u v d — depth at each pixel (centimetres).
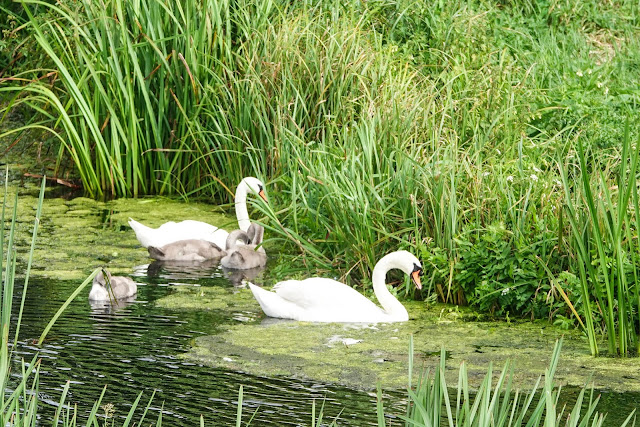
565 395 812
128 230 1384
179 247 1266
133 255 1273
